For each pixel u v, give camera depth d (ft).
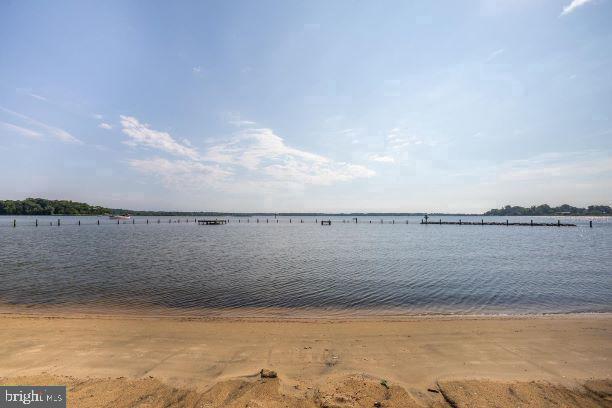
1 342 26.03
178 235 191.52
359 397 17.33
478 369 21.57
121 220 452.76
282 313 39.99
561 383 19.44
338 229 280.31
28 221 361.10
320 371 21.03
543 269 73.97
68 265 76.28
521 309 42.06
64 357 23.00
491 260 89.51
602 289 53.57
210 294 49.93
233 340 27.14
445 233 224.74
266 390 17.94
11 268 71.41
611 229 271.08
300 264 81.71
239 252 108.17
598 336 28.40
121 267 74.33
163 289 52.95
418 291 52.34
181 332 29.27
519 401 17.17
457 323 32.65
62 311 39.81
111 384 18.62
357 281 60.29
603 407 16.67
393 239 168.96
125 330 29.68
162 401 16.76
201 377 19.90
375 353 24.36
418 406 16.57
